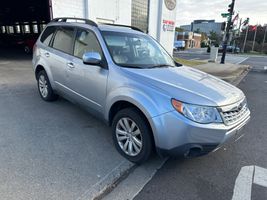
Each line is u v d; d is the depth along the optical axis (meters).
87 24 4.27
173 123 2.76
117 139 3.48
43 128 4.19
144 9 17.12
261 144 4.19
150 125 2.93
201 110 2.77
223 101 2.94
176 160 3.47
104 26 4.23
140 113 3.12
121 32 4.22
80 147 3.63
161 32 19.42
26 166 3.06
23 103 5.41
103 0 13.11
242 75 13.32
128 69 3.43
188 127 2.71
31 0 20.80
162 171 3.21
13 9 25.56
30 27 24.98
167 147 2.85
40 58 5.37
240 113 3.17
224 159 3.60
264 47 64.00
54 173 2.96
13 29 28.17
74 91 4.36
